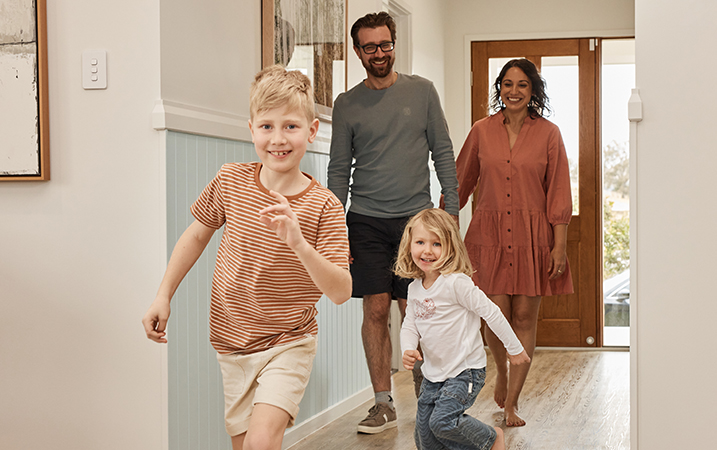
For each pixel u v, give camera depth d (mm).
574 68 5023
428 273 2123
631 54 4961
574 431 2787
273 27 2498
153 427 1980
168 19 1970
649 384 1944
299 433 2668
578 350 4898
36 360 2092
